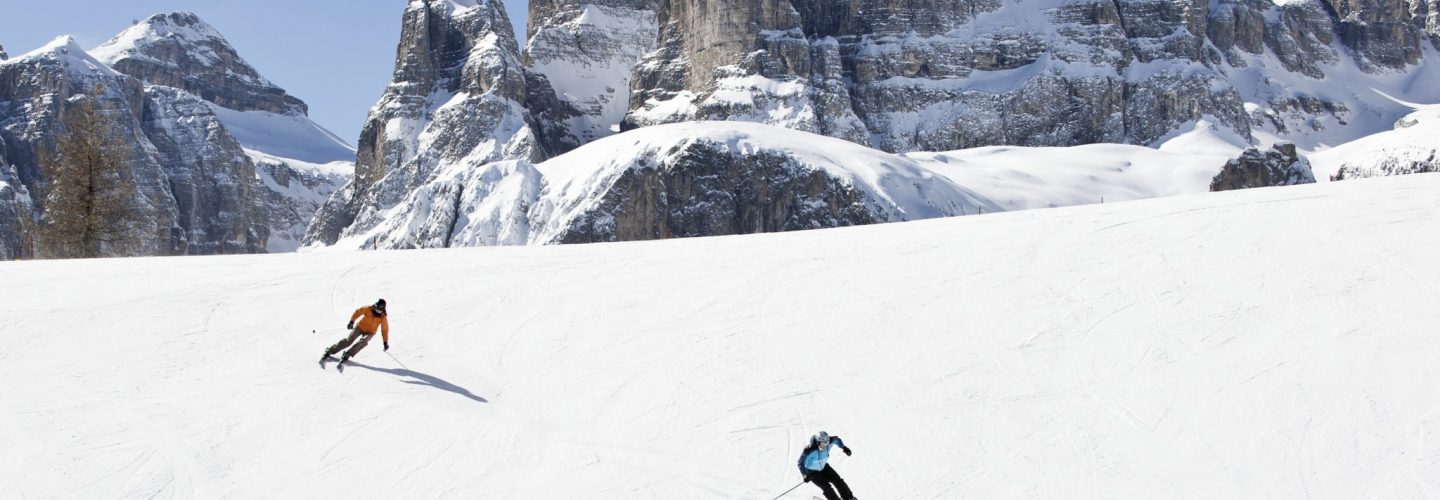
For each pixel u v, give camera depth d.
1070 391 20.20
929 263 30.08
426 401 20.77
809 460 15.93
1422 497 15.77
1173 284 26.31
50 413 20.06
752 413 19.84
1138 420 18.88
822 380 21.34
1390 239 28.73
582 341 24.38
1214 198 37.81
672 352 23.30
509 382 21.86
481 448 18.72
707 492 16.97
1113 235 32.06
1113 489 16.64
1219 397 19.53
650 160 167.00
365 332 22.72
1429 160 156.62
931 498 16.55
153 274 31.78
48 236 58.12
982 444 18.28
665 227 162.12
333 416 20.05
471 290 29.23
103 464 17.98
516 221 166.38
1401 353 20.81
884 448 18.27
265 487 17.36
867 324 24.62
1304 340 21.89
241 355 23.47
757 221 159.12
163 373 22.25
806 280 28.97
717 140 168.00
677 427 19.39
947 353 22.47
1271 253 28.38
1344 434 17.84
